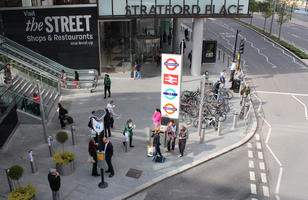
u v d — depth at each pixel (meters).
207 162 13.74
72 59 25.23
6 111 15.38
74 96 21.42
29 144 14.91
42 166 13.02
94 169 12.21
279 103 20.86
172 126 14.01
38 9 23.59
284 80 25.84
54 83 21.00
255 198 11.44
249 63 31.30
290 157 14.34
